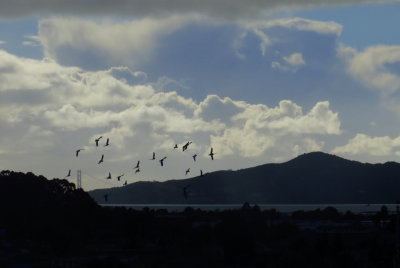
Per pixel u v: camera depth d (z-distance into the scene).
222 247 168.12
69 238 171.88
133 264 142.88
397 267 105.75
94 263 132.00
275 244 178.75
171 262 150.38
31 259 154.88
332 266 140.00
